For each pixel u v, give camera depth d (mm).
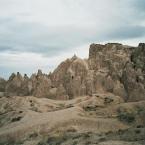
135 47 175500
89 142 68375
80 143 70125
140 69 153750
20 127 103000
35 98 147875
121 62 162500
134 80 149625
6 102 146000
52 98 158000
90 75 158750
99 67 165375
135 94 144750
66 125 99438
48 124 100500
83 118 103062
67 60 172875
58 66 173000
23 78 178500
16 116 122750
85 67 164125
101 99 140875
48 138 88375
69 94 156750
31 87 169625
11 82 176000
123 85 151625
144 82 148250
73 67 165375
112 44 175625
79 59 168750
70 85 158500
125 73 153875
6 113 131875
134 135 69750
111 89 152250
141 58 161250
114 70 159000
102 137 72125
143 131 72125
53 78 168625
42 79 166625
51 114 113250
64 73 167500
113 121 103625
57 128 98000
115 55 166500
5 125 117062
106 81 154750
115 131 83062
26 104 140625
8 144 95562
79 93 154250
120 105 122125
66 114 110062
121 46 174000
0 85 182750
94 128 98125
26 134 98000
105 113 117312
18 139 97062
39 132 97562
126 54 168375
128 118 106625
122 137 69000
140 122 103562
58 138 86125
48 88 163375
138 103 121688
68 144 74000
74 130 94438
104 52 172375
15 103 143125
